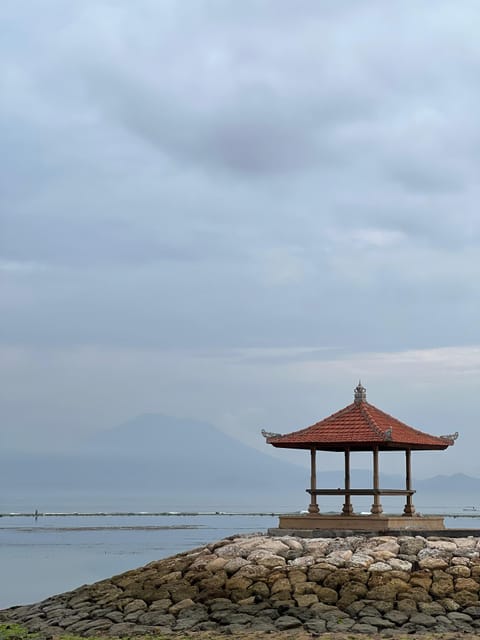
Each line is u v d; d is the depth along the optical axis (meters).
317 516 38.97
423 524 39.66
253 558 34.81
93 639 29.89
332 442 39.34
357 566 32.97
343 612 30.98
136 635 30.00
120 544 115.56
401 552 34.41
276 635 28.69
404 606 31.00
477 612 30.56
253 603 32.22
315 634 28.64
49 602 36.78
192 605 32.78
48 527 172.50
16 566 80.56
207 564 35.06
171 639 28.91
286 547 35.69
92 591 36.31
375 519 37.94
